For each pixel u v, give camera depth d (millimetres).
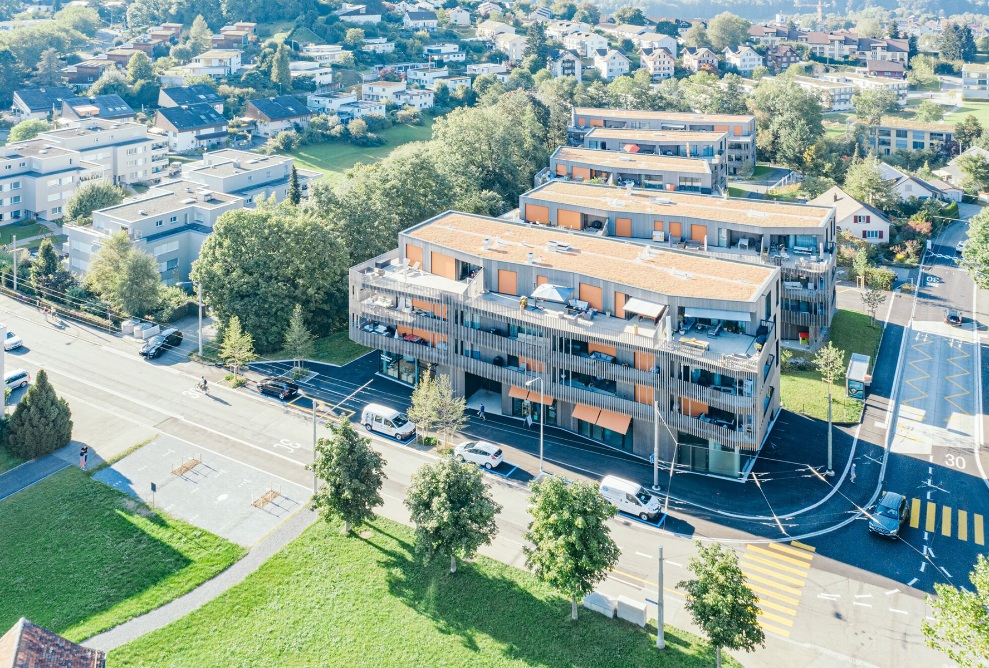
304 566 75125
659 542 78625
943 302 137000
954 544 77875
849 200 163625
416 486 72688
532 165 188875
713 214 125688
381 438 97125
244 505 84375
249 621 69125
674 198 135625
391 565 75000
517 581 72562
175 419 101312
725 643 59500
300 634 67625
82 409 103438
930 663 64250
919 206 178875
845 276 148000
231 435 97875
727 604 58688
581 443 96000
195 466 91312
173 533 79875
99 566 75750
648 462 92125
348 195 133625
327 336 124625
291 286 121312
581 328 93375
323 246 122375
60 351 119750
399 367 110812
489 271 104438
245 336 110500
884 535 78312
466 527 70062
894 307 135250
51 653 50500
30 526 81312
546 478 67312
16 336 122750
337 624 68562
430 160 146625
